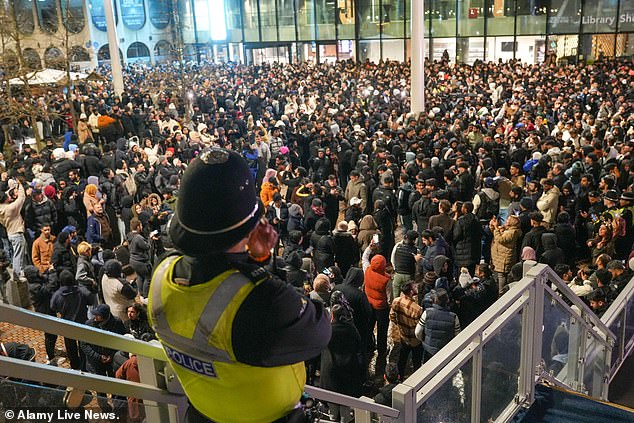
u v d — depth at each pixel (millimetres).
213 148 1493
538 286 4090
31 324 1646
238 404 1560
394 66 33406
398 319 7852
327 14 39625
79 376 1822
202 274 1473
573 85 24719
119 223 13477
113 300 8250
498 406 3959
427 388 3150
